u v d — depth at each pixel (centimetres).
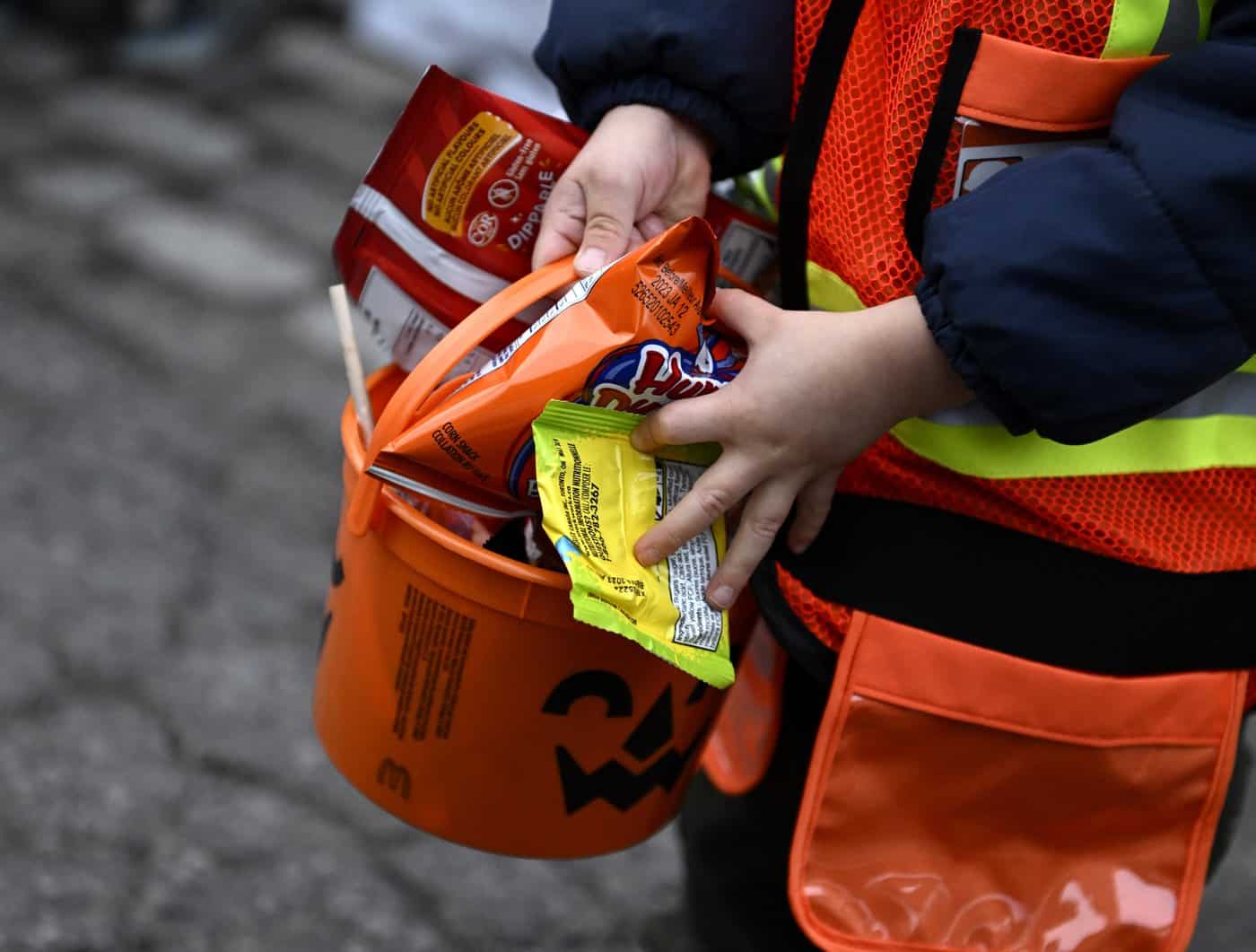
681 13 104
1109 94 90
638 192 102
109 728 193
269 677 207
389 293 108
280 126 392
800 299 103
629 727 105
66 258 316
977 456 96
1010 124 91
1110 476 97
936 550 98
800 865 101
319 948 164
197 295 311
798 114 98
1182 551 98
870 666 98
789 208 100
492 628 99
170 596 221
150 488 246
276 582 228
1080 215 85
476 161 104
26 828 174
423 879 177
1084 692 97
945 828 102
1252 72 82
